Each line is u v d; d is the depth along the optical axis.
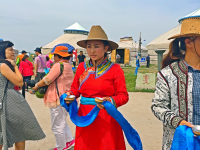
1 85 2.47
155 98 1.71
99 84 2.14
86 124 2.09
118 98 2.06
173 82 1.63
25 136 2.63
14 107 2.52
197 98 1.53
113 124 2.17
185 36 1.62
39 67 8.59
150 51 28.66
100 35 2.17
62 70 3.09
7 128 2.51
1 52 2.58
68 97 2.11
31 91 3.16
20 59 9.80
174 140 1.48
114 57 28.14
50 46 29.97
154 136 3.99
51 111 3.15
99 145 2.17
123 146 2.26
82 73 2.29
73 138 3.59
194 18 1.59
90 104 2.19
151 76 8.76
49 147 3.59
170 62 1.79
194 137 1.40
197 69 1.61
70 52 3.36
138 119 4.97
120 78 2.15
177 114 1.60
